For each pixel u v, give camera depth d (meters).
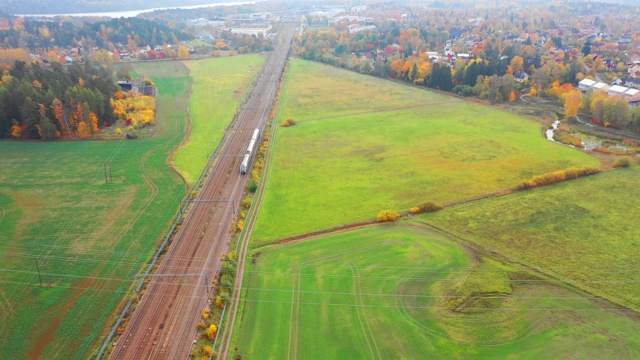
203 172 118.12
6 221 93.12
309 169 120.38
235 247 84.69
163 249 84.06
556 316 67.94
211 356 60.66
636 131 147.62
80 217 95.00
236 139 142.25
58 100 139.12
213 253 82.81
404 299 71.50
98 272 77.44
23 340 63.12
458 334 64.94
